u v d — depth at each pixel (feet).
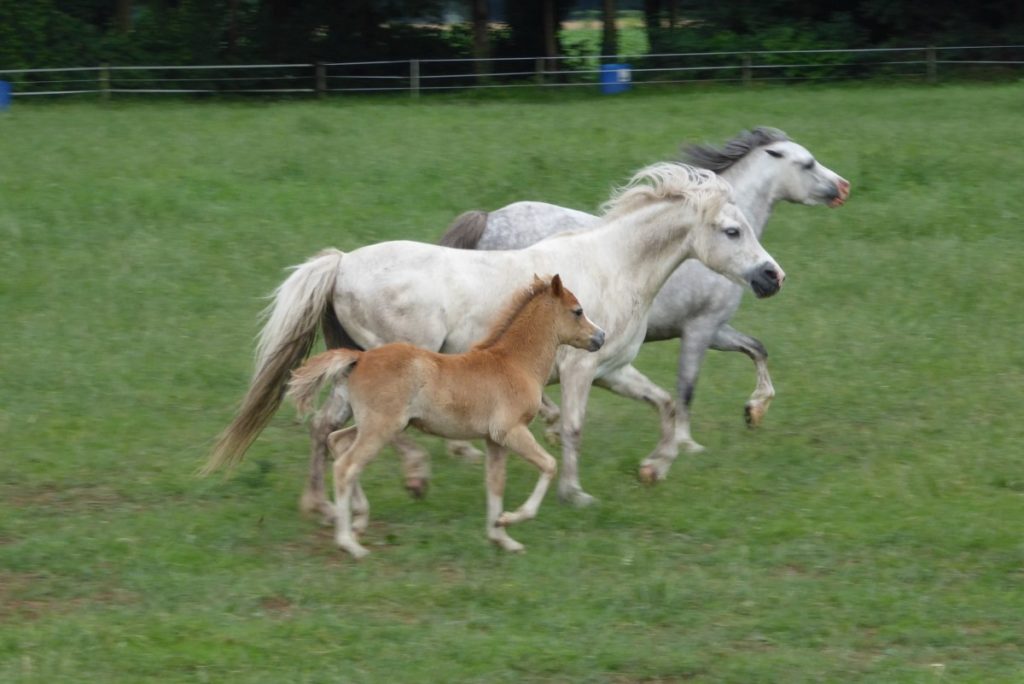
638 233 34.96
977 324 53.01
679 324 39.81
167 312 53.98
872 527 32.17
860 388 45.42
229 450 33.19
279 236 65.98
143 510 33.58
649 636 26.16
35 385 44.34
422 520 33.06
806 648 25.75
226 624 26.23
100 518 32.71
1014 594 28.19
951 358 48.60
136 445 38.78
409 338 32.96
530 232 38.45
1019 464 37.14
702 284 39.19
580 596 27.84
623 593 27.94
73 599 27.68
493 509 30.68
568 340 30.99
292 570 29.25
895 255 63.36
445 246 39.01
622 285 34.81
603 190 74.95
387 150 87.71
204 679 23.93
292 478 36.60
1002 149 86.69
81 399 43.09
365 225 67.92
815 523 32.58
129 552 30.12
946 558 30.37
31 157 83.92
